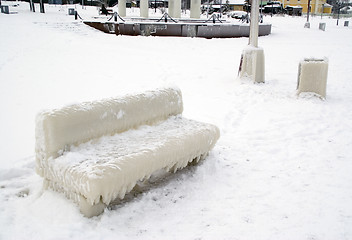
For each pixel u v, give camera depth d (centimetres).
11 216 330
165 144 384
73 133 353
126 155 347
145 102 433
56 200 349
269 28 2506
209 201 380
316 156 505
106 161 334
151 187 402
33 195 370
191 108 753
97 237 305
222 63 1386
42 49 1397
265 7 5900
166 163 380
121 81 999
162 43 1892
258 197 389
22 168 435
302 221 342
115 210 350
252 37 981
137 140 395
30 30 1827
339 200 382
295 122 662
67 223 321
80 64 1196
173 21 2514
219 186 414
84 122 361
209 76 1120
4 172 417
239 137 582
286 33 2641
